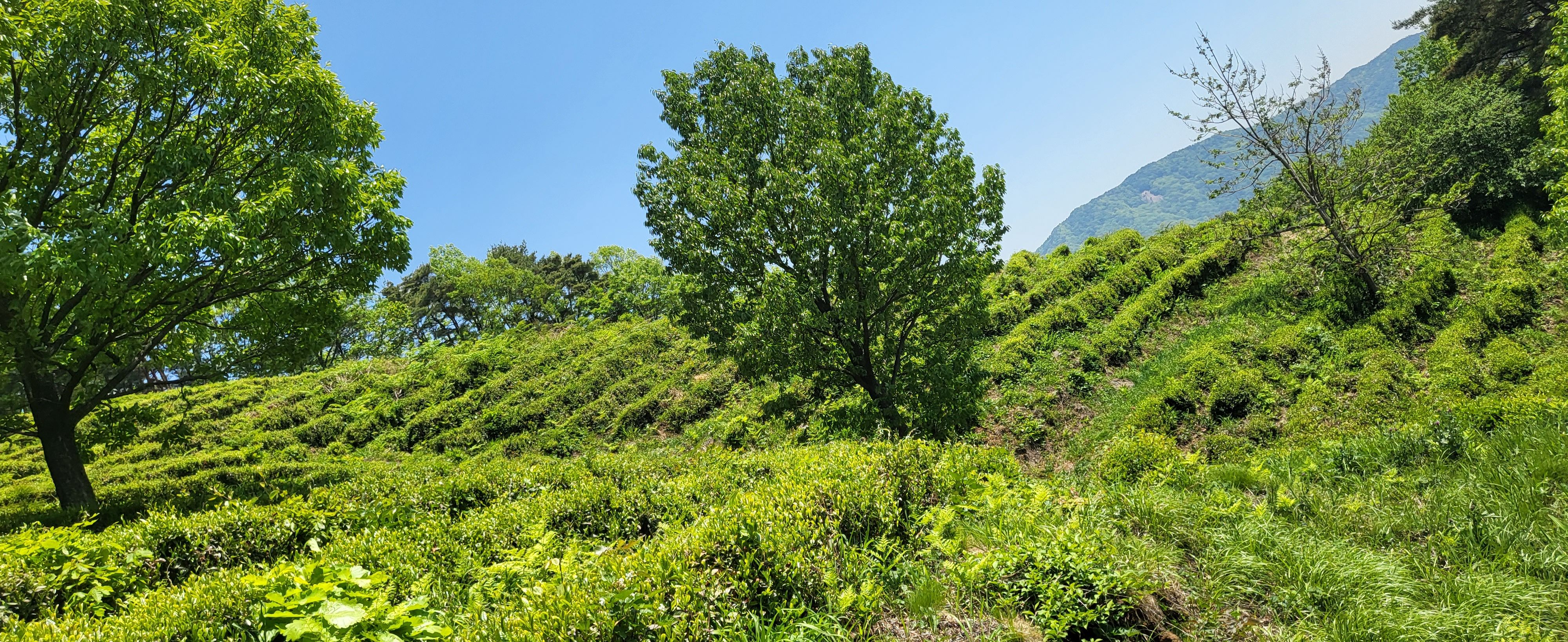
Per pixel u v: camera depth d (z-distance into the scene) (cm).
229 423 2455
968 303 1434
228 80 1030
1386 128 2303
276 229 1083
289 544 702
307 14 1248
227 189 1022
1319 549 610
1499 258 1722
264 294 1270
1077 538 552
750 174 1377
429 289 5478
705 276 1344
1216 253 2109
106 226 905
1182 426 1391
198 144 1067
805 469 770
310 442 2297
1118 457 1044
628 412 2033
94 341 1107
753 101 1352
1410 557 626
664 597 420
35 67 920
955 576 527
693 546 481
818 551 530
